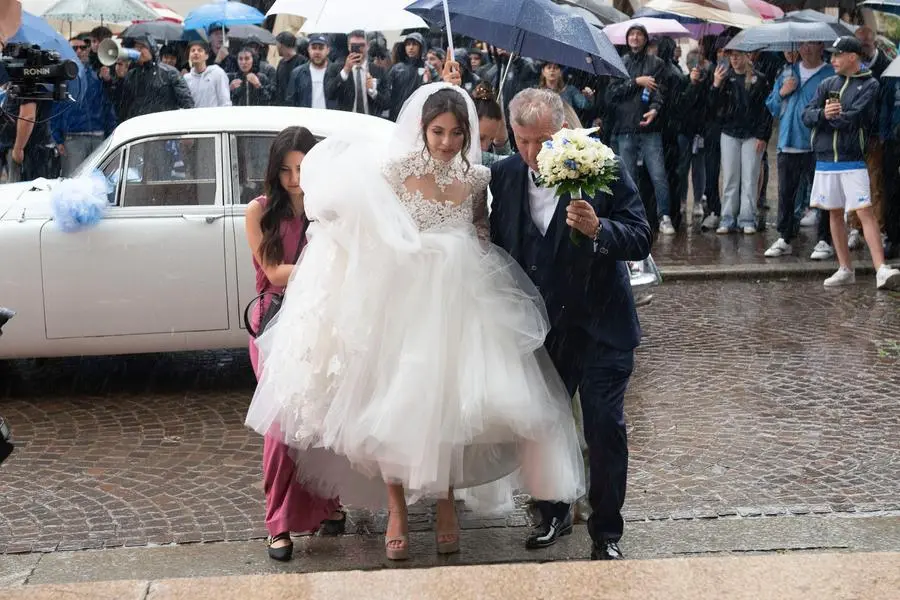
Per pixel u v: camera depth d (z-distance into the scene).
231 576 4.04
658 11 14.01
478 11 6.26
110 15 13.16
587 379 4.70
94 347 7.18
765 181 14.04
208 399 7.29
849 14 15.81
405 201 4.55
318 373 4.52
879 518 5.27
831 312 9.48
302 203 4.97
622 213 4.59
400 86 12.29
